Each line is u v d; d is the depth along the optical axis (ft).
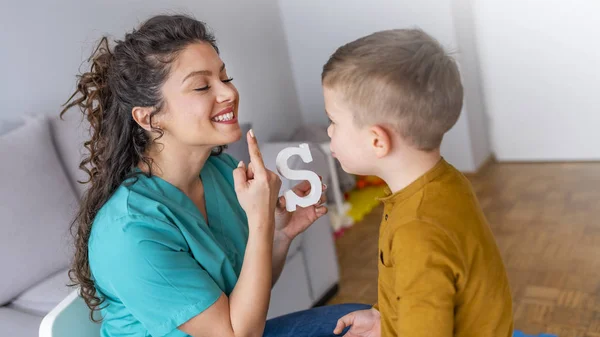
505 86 12.84
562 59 12.10
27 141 7.57
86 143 4.81
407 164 3.54
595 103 12.09
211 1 11.19
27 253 7.01
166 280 4.07
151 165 4.51
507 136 13.19
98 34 9.25
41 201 7.32
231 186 5.19
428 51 3.35
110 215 4.18
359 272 9.77
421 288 3.29
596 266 8.64
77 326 4.25
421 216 3.39
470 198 3.58
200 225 4.51
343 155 3.64
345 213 11.75
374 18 12.61
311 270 8.68
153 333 4.14
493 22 12.48
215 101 4.34
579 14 11.66
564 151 12.69
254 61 12.38
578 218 10.14
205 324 4.14
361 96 3.40
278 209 4.76
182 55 4.24
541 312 7.85
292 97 13.73
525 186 11.86
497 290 3.54
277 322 4.87
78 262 4.46
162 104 4.28
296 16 13.33
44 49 8.61
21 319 6.38
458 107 3.43
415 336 3.29
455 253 3.32
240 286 4.20
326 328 4.79
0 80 8.14
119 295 4.13
